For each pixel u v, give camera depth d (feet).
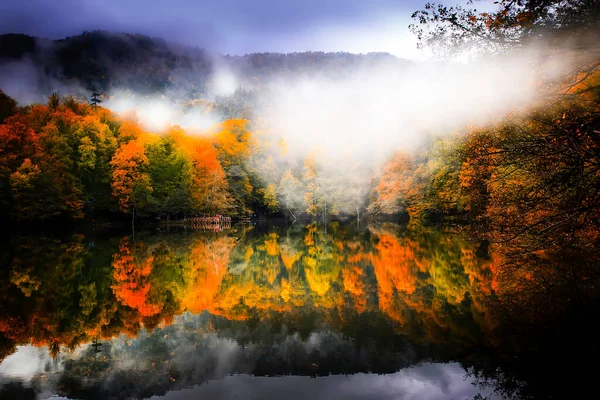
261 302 47.47
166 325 39.45
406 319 38.27
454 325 34.76
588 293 38.22
